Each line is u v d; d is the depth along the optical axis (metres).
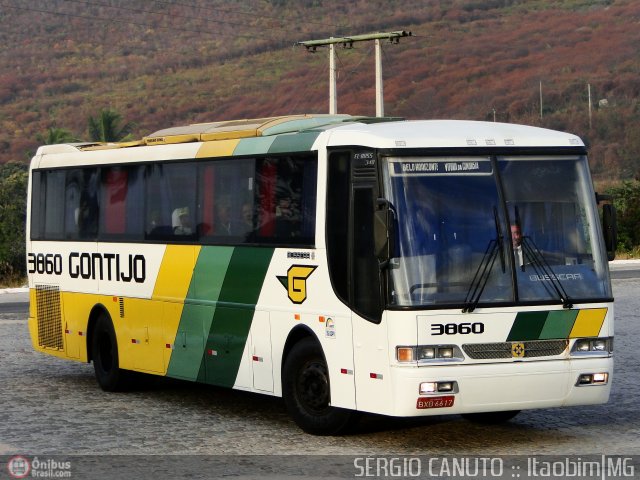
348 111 164.62
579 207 16.08
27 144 155.38
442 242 15.27
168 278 20.05
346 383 15.90
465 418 18.06
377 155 15.48
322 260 16.38
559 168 16.09
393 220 14.91
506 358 15.26
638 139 132.25
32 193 24.58
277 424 17.81
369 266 15.47
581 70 171.50
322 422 16.53
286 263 17.16
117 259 21.56
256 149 18.05
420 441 16.16
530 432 16.75
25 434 16.95
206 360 19.11
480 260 15.34
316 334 16.48
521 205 15.73
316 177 16.61
